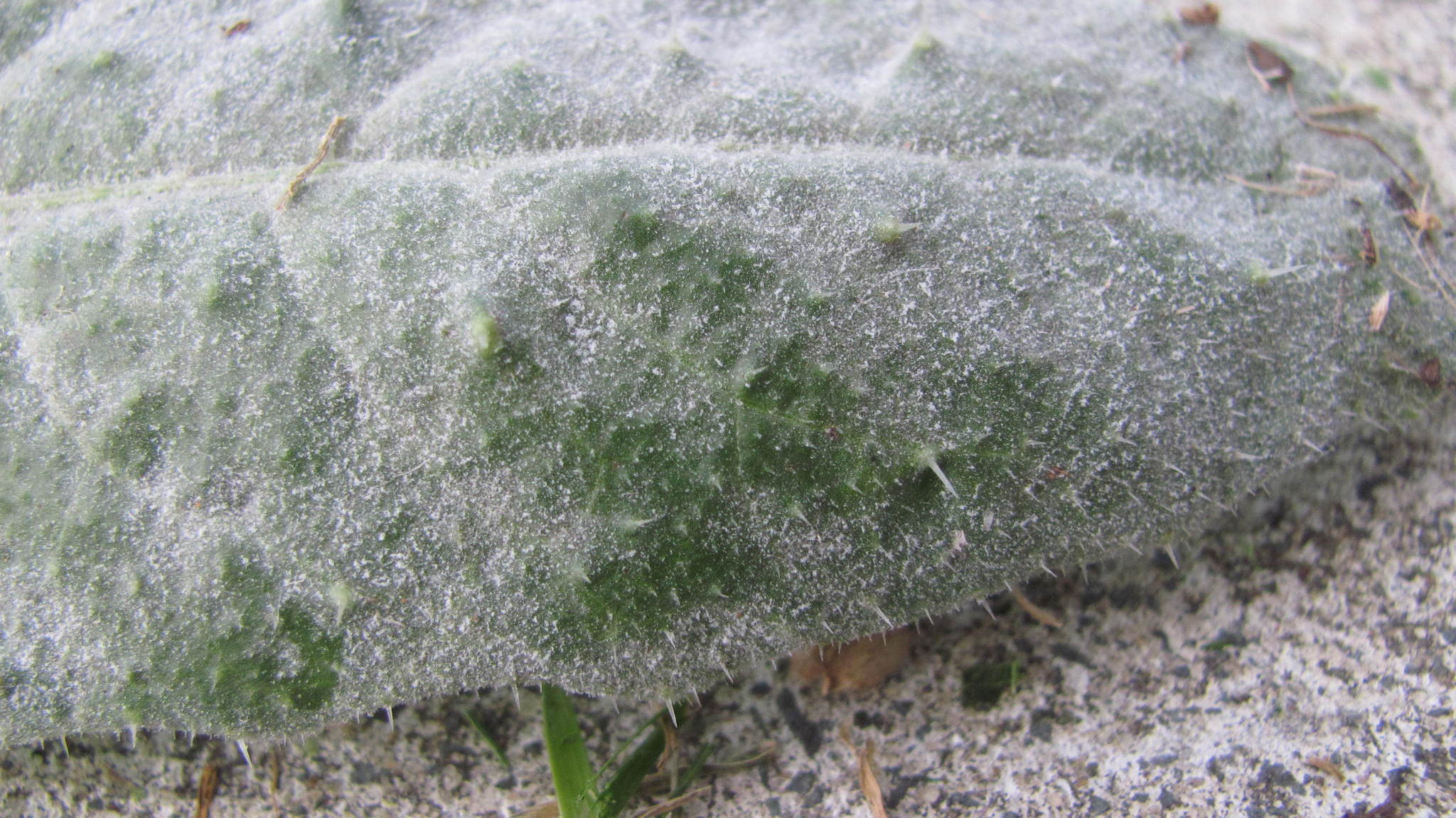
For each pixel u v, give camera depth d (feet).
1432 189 0.25
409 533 0.21
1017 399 0.21
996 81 0.23
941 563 0.21
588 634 0.21
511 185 0.22
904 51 0.24
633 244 0.21
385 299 0.21
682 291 0.21
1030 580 0.25
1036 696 0.24
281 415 0.21
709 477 0.21
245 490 0.21
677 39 0.23
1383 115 0.25
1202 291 0.22
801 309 0.21
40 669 0.21
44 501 0.21
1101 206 0.22
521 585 0.21
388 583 0.21
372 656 0.21
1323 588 0.24
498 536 0.21
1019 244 0.22
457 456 0.21
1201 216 0.23
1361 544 0.24
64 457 0.21
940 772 0.23
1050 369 0.21
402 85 0.23
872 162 0.22
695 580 0.21
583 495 0.21
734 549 0.21
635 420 0.21
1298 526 0.24
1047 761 0.23
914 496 0.21
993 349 0.21
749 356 0.21
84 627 0.21
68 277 0.22
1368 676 0.23
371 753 0.24
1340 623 0.24
